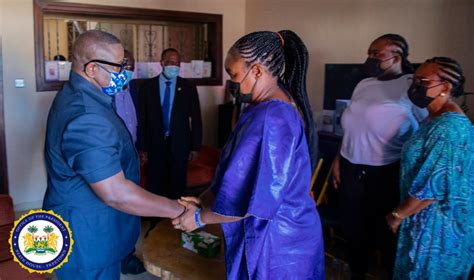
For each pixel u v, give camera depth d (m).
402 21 3.14
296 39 1.39
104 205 1.50
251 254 1.28
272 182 1.19
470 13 2.67
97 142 1.35
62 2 3.99
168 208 1.44
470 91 2.69
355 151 2.37
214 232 2.13
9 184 4.00
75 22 4.41
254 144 1.20
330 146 3.22
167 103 3.43
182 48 5.11
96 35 1.45
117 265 1.63
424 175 1.71
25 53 3.91
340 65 3.60
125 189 1.39
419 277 1.79
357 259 2.49
